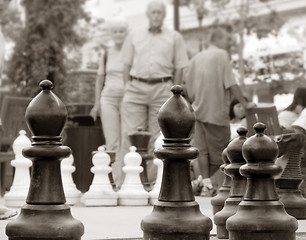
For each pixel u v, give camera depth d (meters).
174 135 3.60
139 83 10.54
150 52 10.53
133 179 8.20
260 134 3.71
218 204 5.38
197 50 18.11
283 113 9.46
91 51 21.70
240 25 20.14
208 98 10.62
